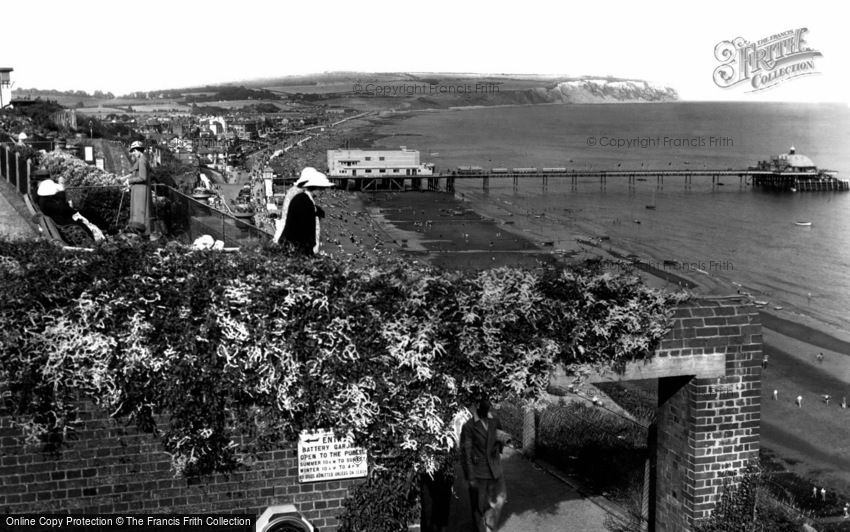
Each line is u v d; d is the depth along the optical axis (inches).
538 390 410.6
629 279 422.3
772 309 2679.6
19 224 724.7
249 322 368.8
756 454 441.4
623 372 422.9
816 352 2177.7
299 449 381.1
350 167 6402.6
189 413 366.9
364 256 412.5
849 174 7091.5
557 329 406.6
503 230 4303.6
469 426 427.5
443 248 3725.4
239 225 636.7
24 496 361.4
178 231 697.6
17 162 876.6
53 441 361.1
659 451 464.8
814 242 4023.1
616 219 4781.0
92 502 366.9
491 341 395.5
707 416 433.1
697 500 436.1
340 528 388.8
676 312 426.0
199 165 6156.5
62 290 354.6
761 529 444.8
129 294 359.3
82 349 355.3
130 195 686.5
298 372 373.1
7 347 351.6
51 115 3036.4
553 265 435.2
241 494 379.6
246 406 375.6
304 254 401.1
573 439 619.8
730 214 5019.7
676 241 4013.3
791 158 6515.8
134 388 363.3
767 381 1925.4
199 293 364.8
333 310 376.8
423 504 446.6
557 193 6220.5
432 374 390.6
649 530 472.4
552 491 523.5
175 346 363.6
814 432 1577.3
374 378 381.7
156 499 371.6
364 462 388.5
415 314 387.9
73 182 850.8
